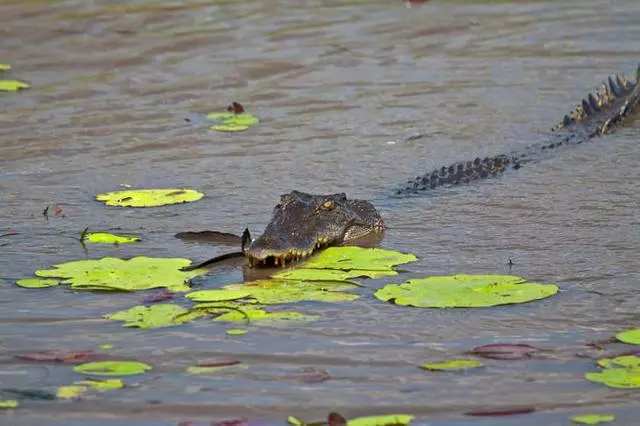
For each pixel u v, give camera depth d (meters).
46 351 12.85
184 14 32.31
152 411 11.37
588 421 10.98
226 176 20.62
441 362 12.43
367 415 11.21
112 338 13.23
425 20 31.92
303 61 28.36
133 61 28.39
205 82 26.81
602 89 26.00
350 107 25.00
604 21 31.42
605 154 21.94
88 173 20.84
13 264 16.09
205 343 13.03
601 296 14.48
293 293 14.71
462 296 14.31
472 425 10.98
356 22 31.70
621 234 17.14
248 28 31.05
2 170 20.98
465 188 19.84
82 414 11.30
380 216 18.06
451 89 26.27
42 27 30.86
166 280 15.09
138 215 18.45
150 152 22.06
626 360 12.25
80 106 25.17
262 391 11.78
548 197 19.22
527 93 25.95
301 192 17.94
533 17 32.06
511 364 12.34
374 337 13.19
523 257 16.17
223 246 16.94
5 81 26.73
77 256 16.45
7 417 11.23
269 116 24.45
